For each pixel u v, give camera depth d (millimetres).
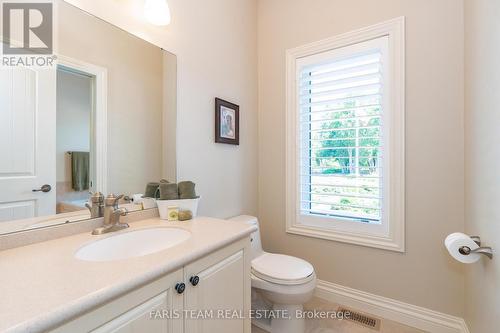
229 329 1045
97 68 1137
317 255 1983
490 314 1003
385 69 1669
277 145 2172
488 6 970
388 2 1652
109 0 1163
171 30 1453
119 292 604
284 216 2139
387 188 1677
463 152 1441
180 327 811
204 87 1679
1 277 640
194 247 875
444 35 1486
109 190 1186
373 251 1746
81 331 548
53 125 996
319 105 1966
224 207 1865
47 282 613
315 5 1953
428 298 1560
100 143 1152
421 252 1575
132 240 1080
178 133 1497
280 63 2145
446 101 1487
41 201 957
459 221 1461
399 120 1612
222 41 1836
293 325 1468
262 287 1442
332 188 1929
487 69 991
